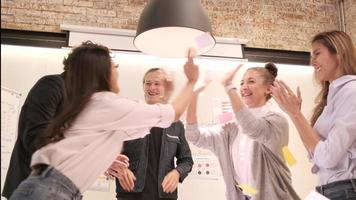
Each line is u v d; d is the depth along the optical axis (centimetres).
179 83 353
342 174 167
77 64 156
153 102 275
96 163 147
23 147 170
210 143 237
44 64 348
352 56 185
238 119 213
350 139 161
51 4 370
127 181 226
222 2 404
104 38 359
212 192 341
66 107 154
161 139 259
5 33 352
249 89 238
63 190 137
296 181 362
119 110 150
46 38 358
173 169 254
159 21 183
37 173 138
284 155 212
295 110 174
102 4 380
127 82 354
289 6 418
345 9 423
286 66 395
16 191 137
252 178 214
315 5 426
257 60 392
